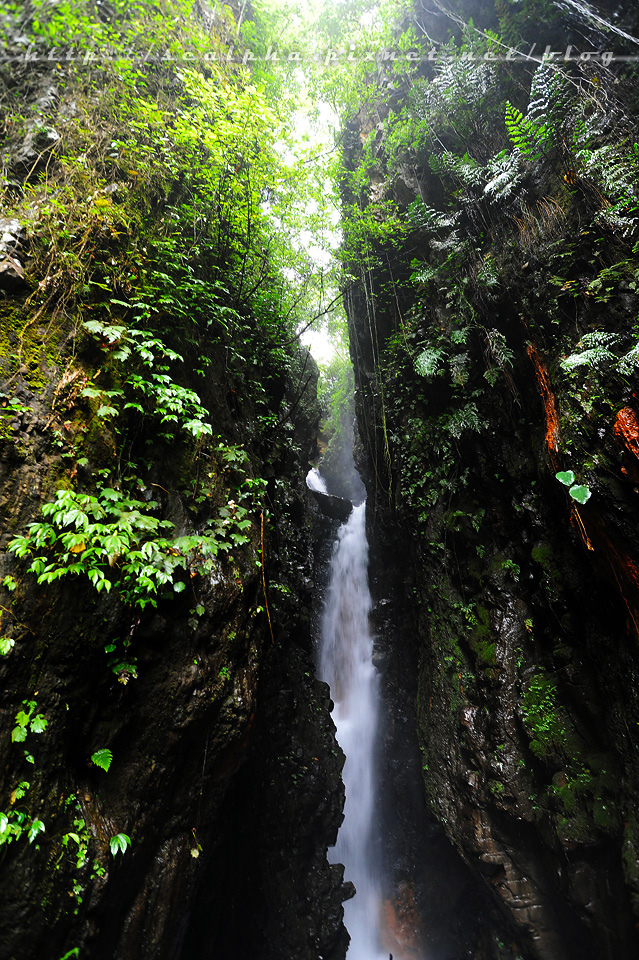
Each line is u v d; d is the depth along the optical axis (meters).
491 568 6.91
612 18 5.12
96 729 3.44
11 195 3.52
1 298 3.29
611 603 4.89
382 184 8.92
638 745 4.57
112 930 3.35
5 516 2.97
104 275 3.88
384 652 11.01
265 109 5.06
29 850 2.74
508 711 6.10
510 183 5.82
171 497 4.26
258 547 5.16
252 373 7.46
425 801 7.61
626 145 4.68
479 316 6.68
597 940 4.89
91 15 4.11
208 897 5.02
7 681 2.83
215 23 6.02
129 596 3.49
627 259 4.61
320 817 7.31
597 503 4.47
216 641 4.29
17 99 3.73
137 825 3.53
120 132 4.19
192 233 5.21
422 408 8.41
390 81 8.87
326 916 6.73
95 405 3.66
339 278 9.20
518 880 5.95
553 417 5.09
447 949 7.98
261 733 6.52
